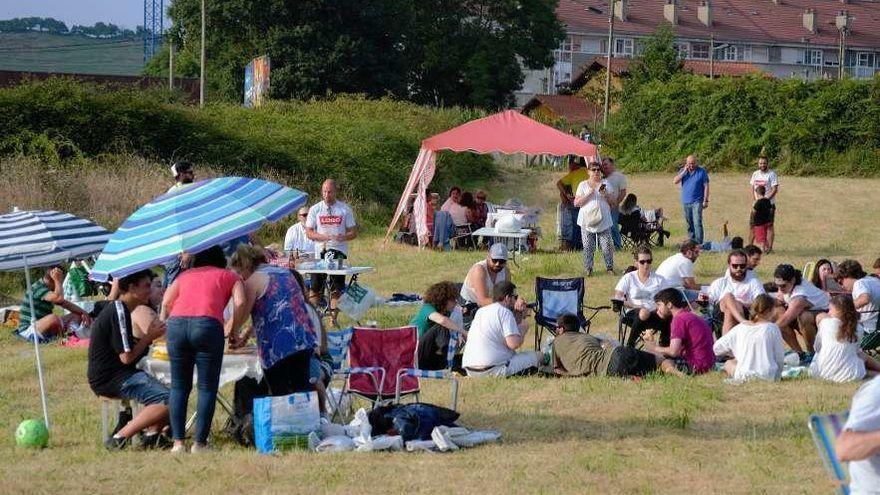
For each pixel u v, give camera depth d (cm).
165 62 9556
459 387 1236
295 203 1040
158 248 956
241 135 3412
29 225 1088
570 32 10794
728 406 1125
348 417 1099
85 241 1104
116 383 980
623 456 934
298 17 6400
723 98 4866
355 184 3409
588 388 1215
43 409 1088
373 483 852
